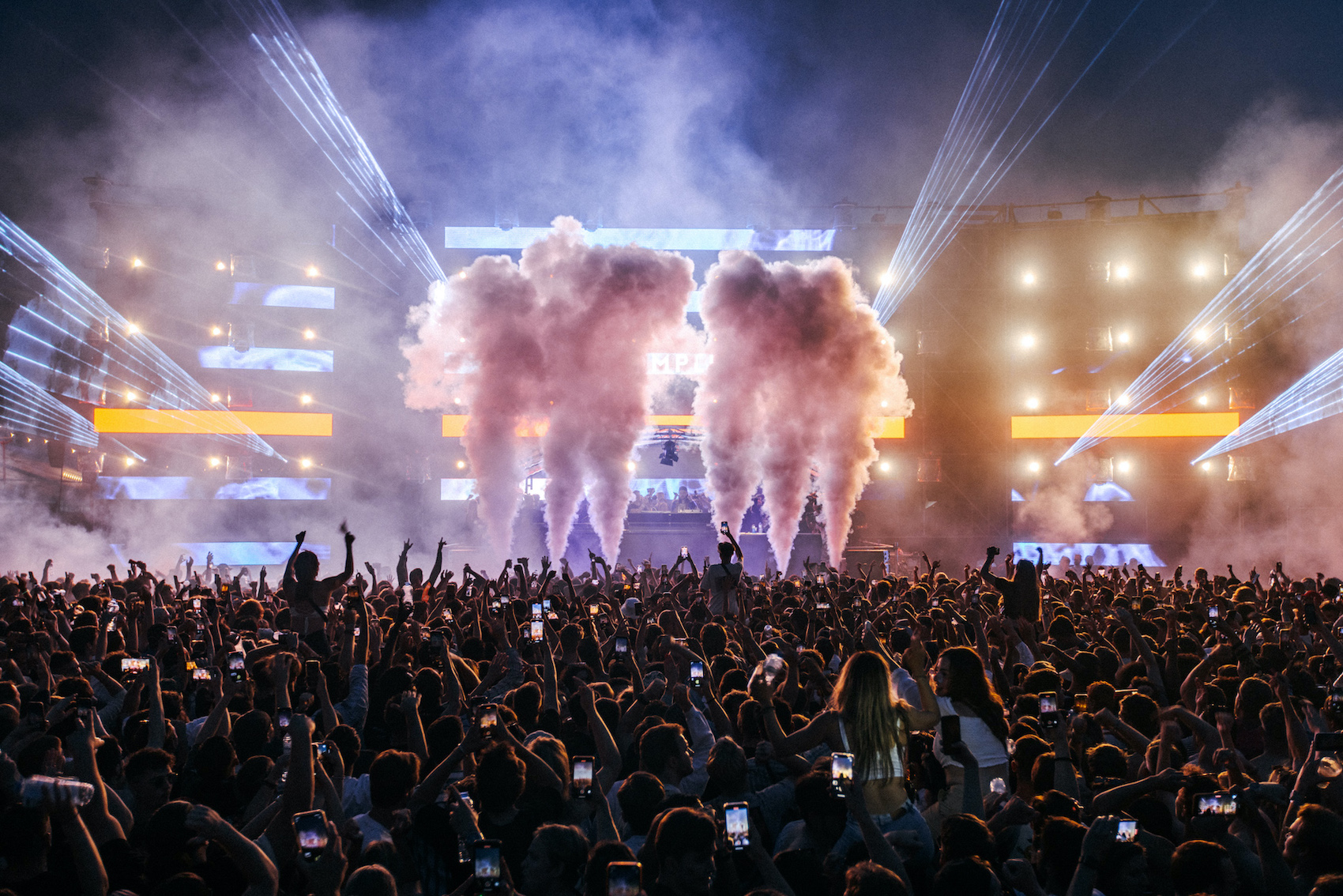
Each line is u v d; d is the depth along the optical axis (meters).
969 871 3.76
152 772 5.19
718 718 6.39
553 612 10.78
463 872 4.24
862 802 4.07
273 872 3.84
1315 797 4.73
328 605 10.41
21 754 4.71
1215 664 7.29
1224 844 4.23
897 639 8.79
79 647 9.01
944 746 5.14
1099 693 7.02
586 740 6.34
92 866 3.93
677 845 3.84
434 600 12.13
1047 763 5.26
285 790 4.45
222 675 7.53
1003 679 7.62
